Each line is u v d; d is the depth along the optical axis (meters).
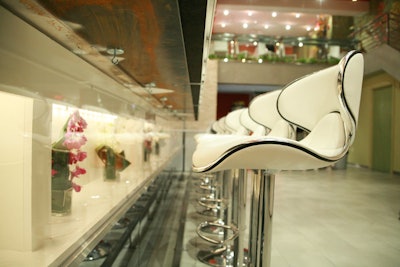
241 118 2.29
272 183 1.01
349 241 2.45
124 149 1.61
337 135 0.82
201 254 1.93
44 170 0.73
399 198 4.33
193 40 1.02
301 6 10.08
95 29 0.86
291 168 0.80
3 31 0.56
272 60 9.98
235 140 0.73
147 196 2.45
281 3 10.07
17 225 0.65
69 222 0.88
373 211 3.51
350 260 2.06
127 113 1.70
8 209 0.65
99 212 1.02
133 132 1.79
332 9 10.07
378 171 8.88
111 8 0.71
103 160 1.33
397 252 2.22
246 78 9.95
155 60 1.27
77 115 1.01
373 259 2.08
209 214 2.83
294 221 3.03
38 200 0.69
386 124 8.79
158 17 0.78
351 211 3.49
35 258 0.64
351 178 6.74
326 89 0.94
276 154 0.69
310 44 10.07
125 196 1.30
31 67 0.67
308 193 4.64
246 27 11.66
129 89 1.81
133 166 1.76
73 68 0.99
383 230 2.76
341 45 10.02
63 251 0.68
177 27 0.86
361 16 10.75
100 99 1.31
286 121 1.17
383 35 8.26
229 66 9.90
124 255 1.84
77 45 0.97
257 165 0.75
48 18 0.71
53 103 0.82
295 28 11.80
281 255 2.12
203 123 8.66
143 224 2.33
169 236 2.29
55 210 0.87
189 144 7.04
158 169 2.46
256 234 1.04
